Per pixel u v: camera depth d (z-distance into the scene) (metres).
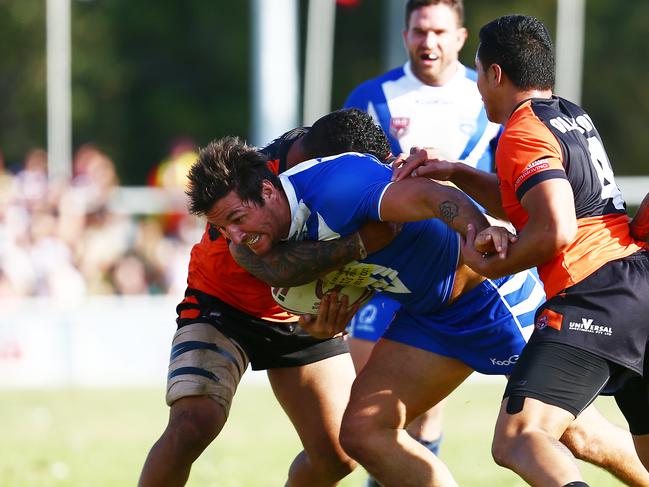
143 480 16.33
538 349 14.80
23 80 93.81
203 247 17.94
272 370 18.06
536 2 98.06
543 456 13.95
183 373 16.75
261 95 54.31
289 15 54.28
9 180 48.88
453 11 23.17
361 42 100.06
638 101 101.44
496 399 39.84
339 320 16.55
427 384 16.70
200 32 99.56
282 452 28.14
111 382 44.38
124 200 51.91
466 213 14.72
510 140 14.94
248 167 15.37
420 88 23.38
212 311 17.61
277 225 15.50
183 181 57.06
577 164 14.95
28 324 44.25
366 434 16.30
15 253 47.34
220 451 28.33
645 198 15.33
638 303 14.77
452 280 16.50
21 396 40.66
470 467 25.33
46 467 25.92
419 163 16.25
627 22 101.88
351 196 15.44
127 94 96.50
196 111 97.75
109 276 49.97
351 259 15.62
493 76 15.98
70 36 93.94
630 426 15.78
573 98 58.94
